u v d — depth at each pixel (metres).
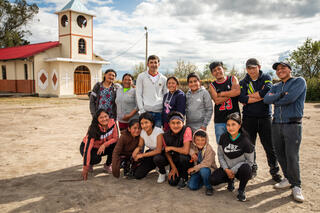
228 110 4.26
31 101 17.94
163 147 4.25
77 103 17.19
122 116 5.03
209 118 4.27
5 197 3.47
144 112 4.43
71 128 8.78
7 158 5.29
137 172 4.25
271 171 4.17
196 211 3.15
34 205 3.25
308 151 5.76
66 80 22.09
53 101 18.25
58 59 20.66
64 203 3.32
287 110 3.54
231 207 3.26
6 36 41.69
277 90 3.73
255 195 3.62
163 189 3.87
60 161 5.17
